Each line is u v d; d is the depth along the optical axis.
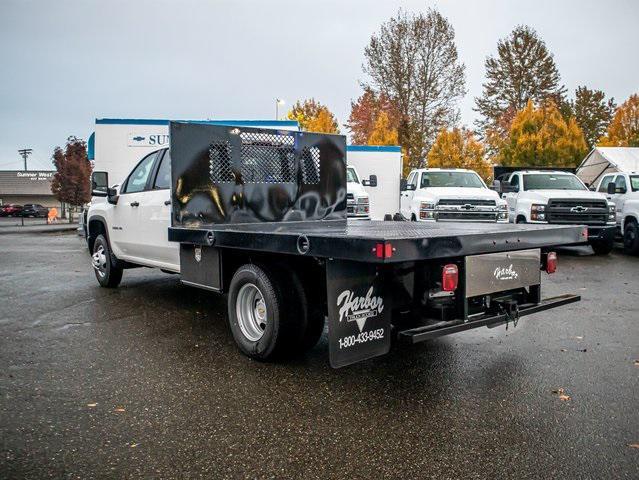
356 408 3.79
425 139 36.34
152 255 6.95
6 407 3.80
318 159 6.64
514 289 4.71
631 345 5.31
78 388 4.16
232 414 3.69
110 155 15.11
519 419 3.60
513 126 33.88
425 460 3.06
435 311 4.15
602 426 3.49
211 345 5.32
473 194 13.08
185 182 5.52
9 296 7.82
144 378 4.38
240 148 5.93
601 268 10.84
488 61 52.06
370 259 3.53
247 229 5.35
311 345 4.86
